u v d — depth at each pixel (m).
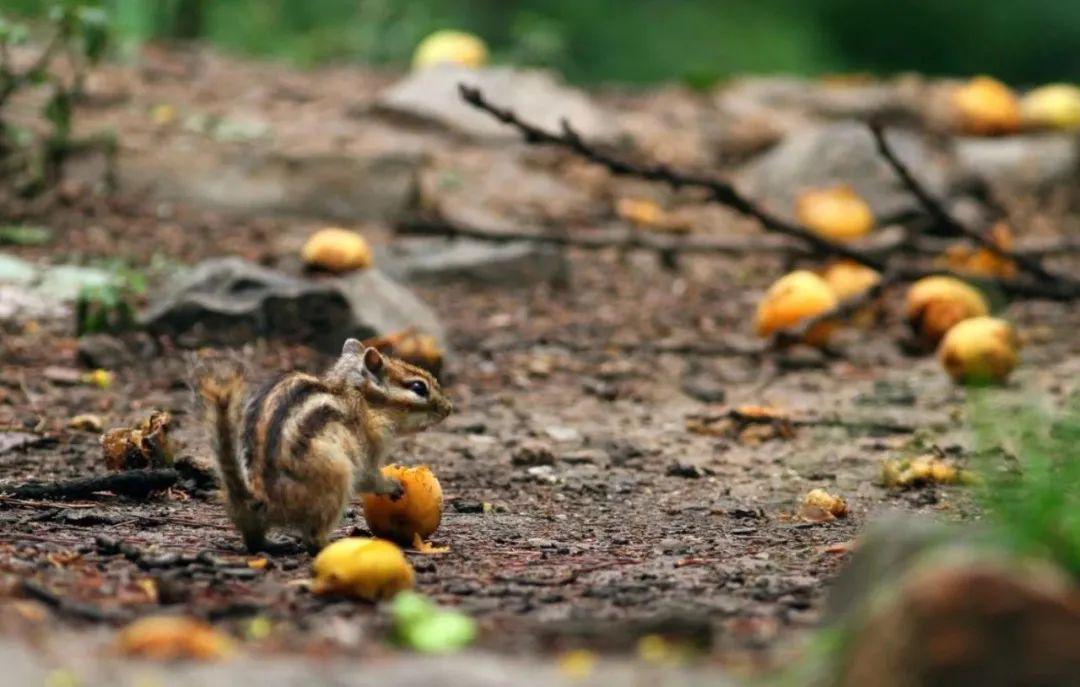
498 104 20.67
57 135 17.16
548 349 15.20
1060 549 6.65
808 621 7.02
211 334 13.93
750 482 11.39
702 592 7.77
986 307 15.97
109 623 6.71
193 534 9.07
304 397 8.59
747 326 16.42
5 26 16.23
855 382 14.48
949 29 34.66
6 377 12.94
